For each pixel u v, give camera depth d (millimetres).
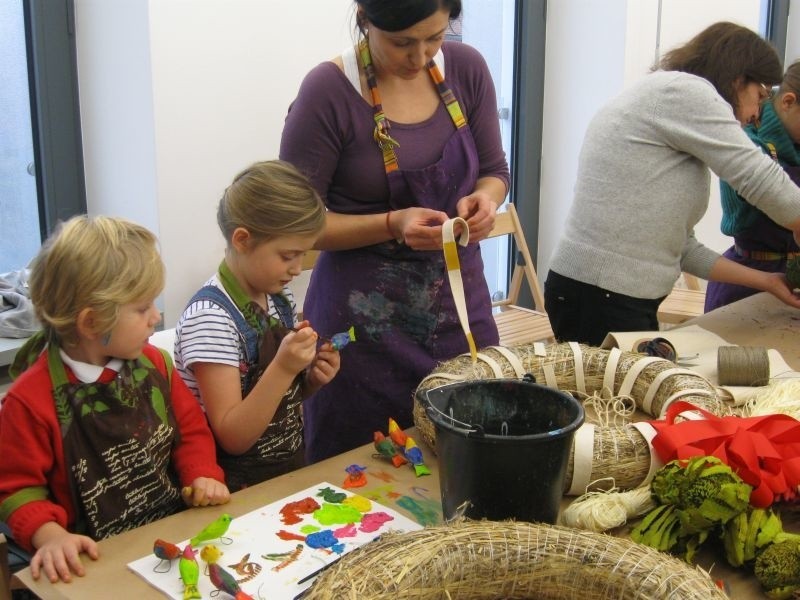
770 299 2256
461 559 926
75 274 1129
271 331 1449
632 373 1485
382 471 1302
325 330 1708
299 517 1146
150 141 2170
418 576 898
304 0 2449
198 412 1346
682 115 1855
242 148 2383
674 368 1471
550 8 3465
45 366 1189
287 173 1382
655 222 1942
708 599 850
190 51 2193
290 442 1482
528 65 3455
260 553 1055
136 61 2139
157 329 2277
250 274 1396
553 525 1013
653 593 878
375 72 1594
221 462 1429
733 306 2215
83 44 2246
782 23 4801
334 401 1719
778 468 1083
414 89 1640
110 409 1204
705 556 1075
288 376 1309
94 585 1006
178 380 1343
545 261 3732
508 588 944
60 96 2258
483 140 1767
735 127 1828
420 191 1631
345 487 1244
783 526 1131
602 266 2000
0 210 2236
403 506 1186
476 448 986
